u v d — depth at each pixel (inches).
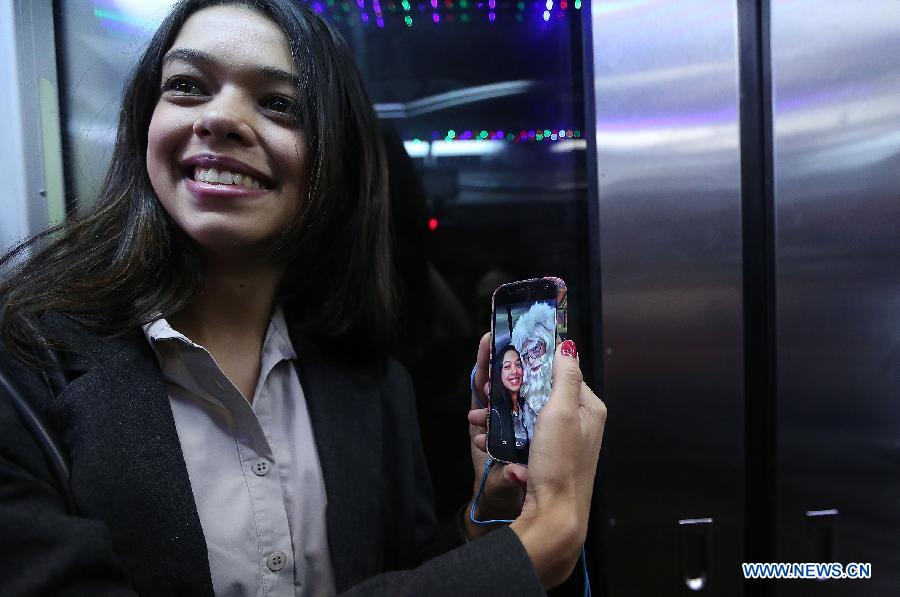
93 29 45.5
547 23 50.4
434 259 51.3
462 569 22.0
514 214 51.2
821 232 48.2
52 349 26.5
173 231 29.8
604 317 47.8
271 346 32.8
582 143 50.2
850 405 48.6
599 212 47.7
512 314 30.5
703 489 48.5
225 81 28.6
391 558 35.6
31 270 29.2
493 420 30.5
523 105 50.6
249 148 28.5
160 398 27.0
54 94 44.8
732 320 48.6
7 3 43.8
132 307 28.3
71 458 24.5
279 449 31.0
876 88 48.2
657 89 48.0
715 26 48.3
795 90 47.9
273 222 29.9
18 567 20.3
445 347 51.9
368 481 31.9
